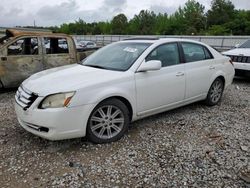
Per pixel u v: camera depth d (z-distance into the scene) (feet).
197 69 17.71
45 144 13.28
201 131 15.34
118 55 15.88
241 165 11.84
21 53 23.98
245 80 31.71
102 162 11.84
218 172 11.27
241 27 217.15
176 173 11.16
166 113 18.12
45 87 12.54
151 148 13.17
